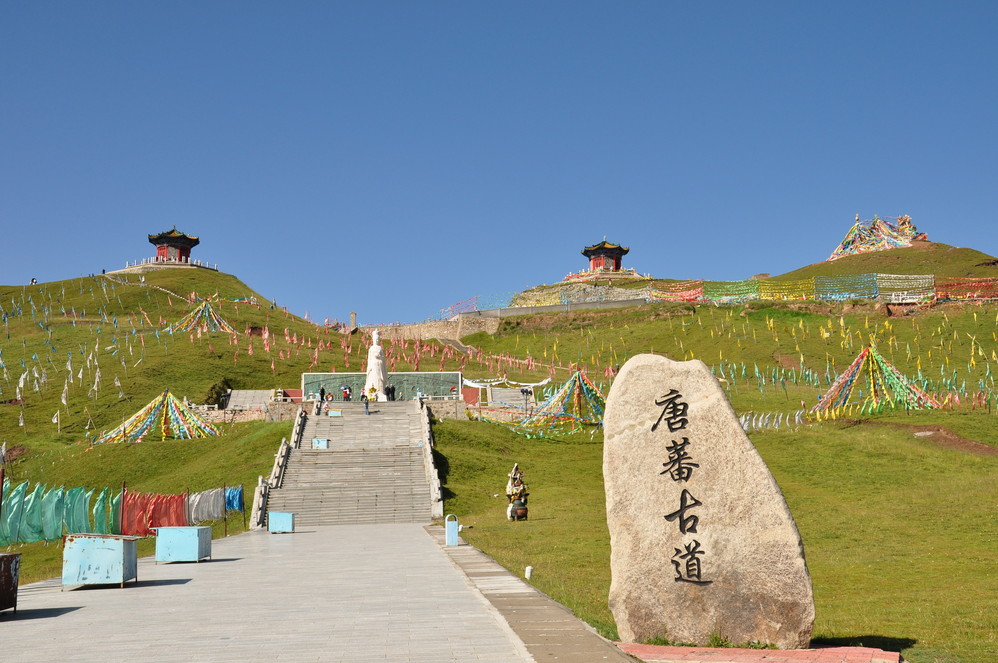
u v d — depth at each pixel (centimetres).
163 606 1867
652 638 1523
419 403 7575
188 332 12306
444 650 1351
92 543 2205
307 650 1370
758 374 9644
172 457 6750
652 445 1583
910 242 19312
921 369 9756
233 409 8175
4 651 1393
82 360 10881
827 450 5547
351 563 2738
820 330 11769
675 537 1542
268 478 5284
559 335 13700
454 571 2464
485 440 6700
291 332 13712
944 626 1775
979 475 4722
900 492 4353
